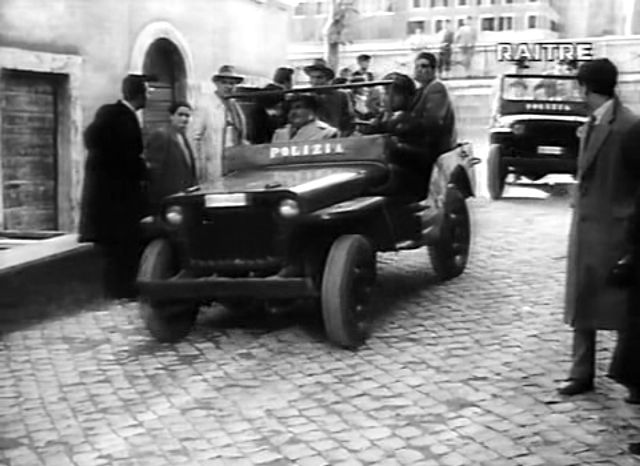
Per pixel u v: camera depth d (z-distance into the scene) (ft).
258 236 21.44
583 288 17.51
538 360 20.68
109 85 41.52
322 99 25.63
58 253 25.35
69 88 39.01
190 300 22.75
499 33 85.51
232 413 17.69
